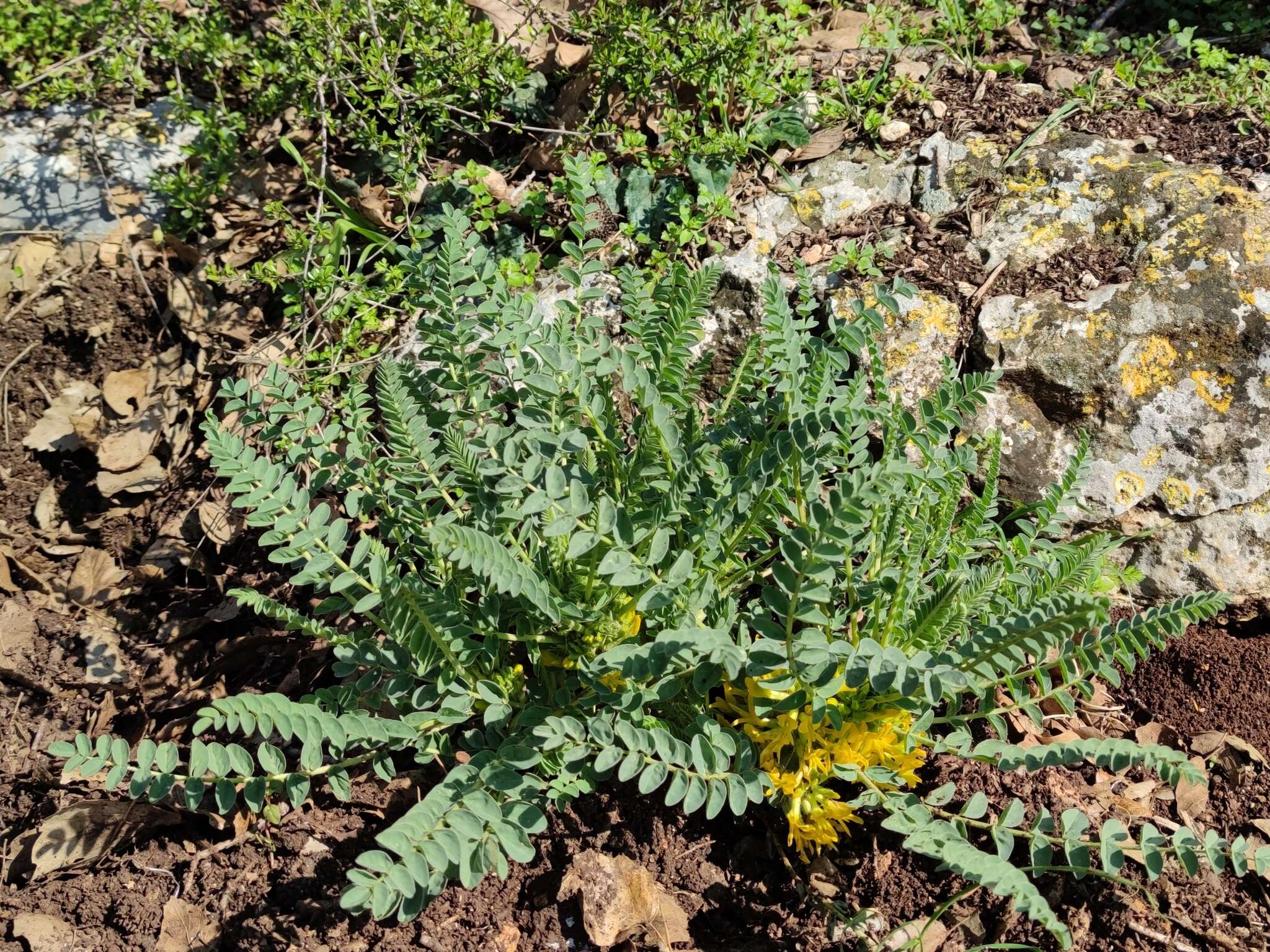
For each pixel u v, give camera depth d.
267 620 0.80
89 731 0.75
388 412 0.59
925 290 0.79
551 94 0.97
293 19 0.90
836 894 0.59
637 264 0.87
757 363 0.68
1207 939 0.55
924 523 0.59
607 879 0.59
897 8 0.99
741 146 0.85
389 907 0.41
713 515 0.56
